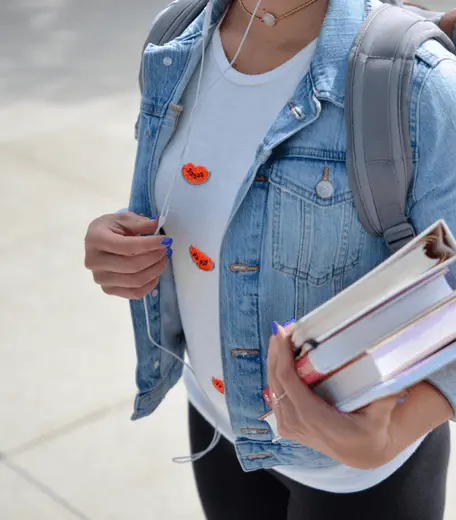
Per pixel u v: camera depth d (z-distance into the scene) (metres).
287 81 1.79
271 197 1.74
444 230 1.34
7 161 6.82
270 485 2.19
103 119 7.72
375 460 1.57
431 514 2.04
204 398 2.20
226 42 1.90
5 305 4.85
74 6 11.92
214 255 1.87
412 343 1.41
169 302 2.12
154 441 3.79
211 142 1.86
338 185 1.68
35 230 5.70
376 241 1.73
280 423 1.60
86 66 9.30
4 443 3.81
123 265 1.89
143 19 11.34
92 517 3.39
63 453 3.74
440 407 1.63
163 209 1.91
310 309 1.79
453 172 1.61
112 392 4.11
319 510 2.01
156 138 1.94
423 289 1.38
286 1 1.76
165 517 3.39
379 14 1.70
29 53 9.77
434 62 1.61
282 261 1.77
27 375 4.24
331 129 1.69
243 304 1.84
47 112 7.93
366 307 1.39
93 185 6.37
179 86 1.92
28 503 3.47
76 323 4.66
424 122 1.60
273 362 1.57
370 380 1.45
